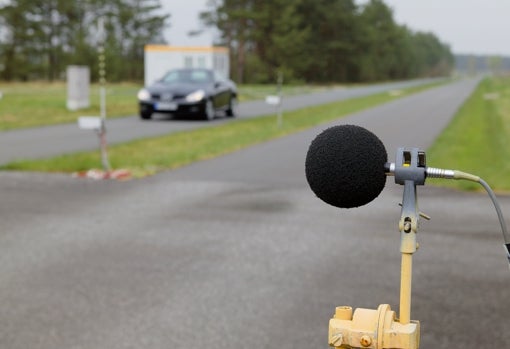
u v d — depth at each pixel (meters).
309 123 24.39
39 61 91.50
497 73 189.88
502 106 37.78
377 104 39.97
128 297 5.88
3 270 6.60
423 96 52.97
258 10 101.81
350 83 124.75
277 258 7.09
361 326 1.82
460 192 10.76
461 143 17.98
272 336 5.08
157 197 10.23
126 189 10.86
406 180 1.83
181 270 6.65
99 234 8.01
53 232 8.08
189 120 25.86
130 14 93.44
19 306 5.65
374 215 9.13
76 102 30.97
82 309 5.59
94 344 4.91
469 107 36.81
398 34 149.88
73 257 7.05
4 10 87.56
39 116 26.83
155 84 26.47
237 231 8.21
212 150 15.68
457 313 5.54
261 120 25.89
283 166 13.48
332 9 114.69
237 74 102.00
